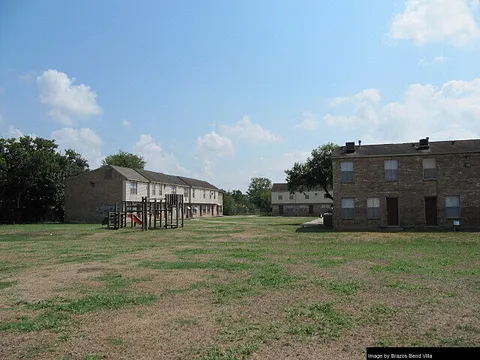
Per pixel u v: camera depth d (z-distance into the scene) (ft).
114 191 179.42
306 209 305.12
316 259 50.65
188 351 19.61
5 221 184.34
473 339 20.72
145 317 25.61
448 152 105.60
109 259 53.78
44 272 43.65
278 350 19.60
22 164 182.70
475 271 40.34
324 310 26.43
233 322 24.21
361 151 115.14
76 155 223.51
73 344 20.95
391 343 20.26
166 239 87.97
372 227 109.70
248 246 69.36
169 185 222.89
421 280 35.96
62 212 196.65
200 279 38.04
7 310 28.02
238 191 398.21
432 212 106.93
